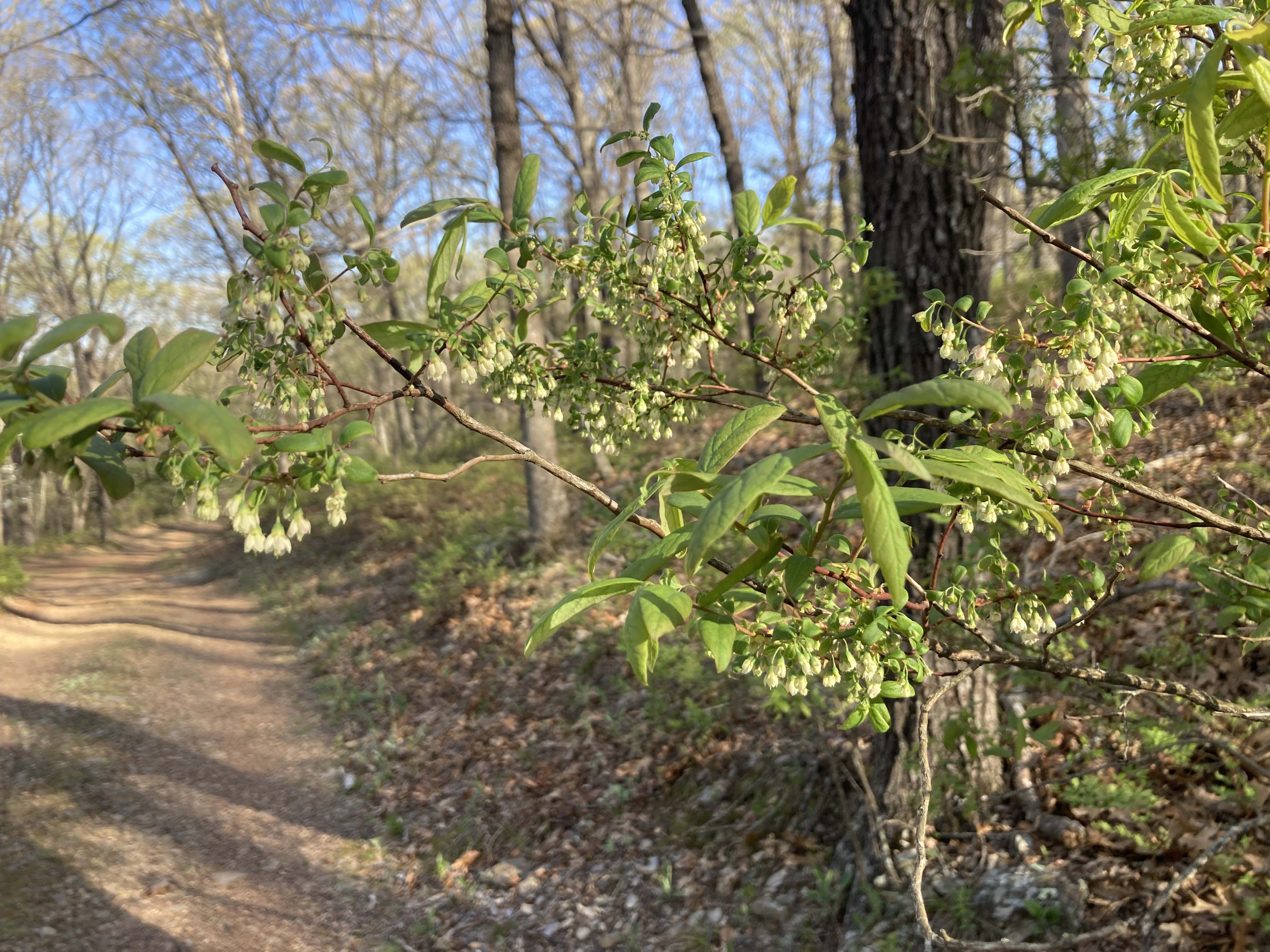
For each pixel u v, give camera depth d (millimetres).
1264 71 1132
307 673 10477
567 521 10727
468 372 1641
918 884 1808
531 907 5383
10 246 27406
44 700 9594
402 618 10852
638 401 1885
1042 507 1072
